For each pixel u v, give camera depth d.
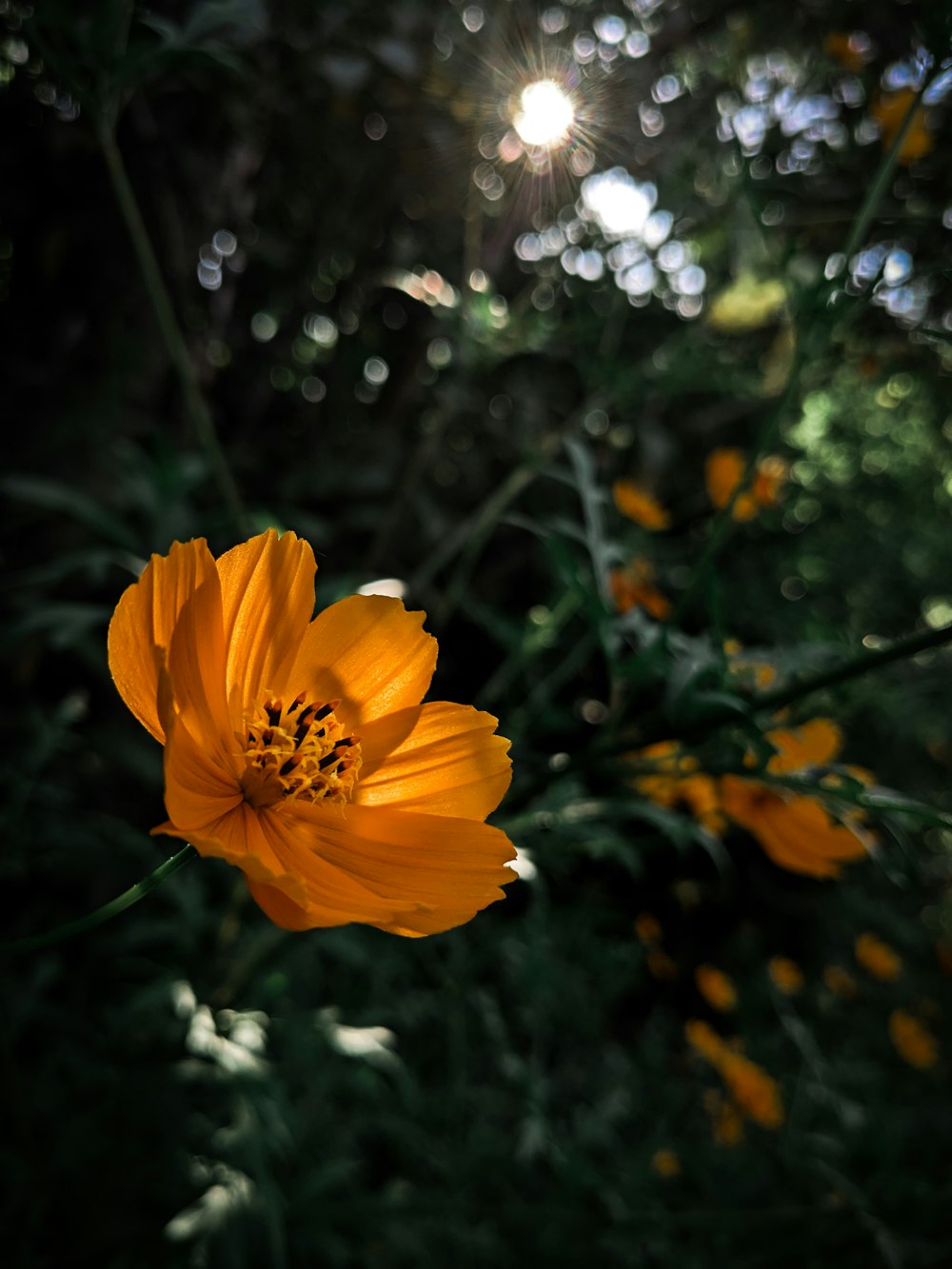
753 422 0.46
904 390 0.56
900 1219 0.27
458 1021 0.31
